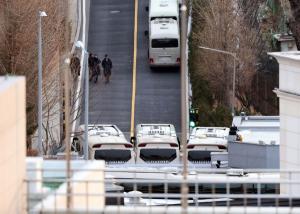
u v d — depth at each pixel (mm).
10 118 47094
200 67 188250
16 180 47906
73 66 160000
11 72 142625
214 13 193125
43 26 147375
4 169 46406
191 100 178125
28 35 143625
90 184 52562
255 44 195625
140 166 104438
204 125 167875
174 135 142250
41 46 135750
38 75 134500
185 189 48125
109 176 83875
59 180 51062
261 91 193375
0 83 47656
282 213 49781
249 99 191750
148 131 143000
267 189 89375
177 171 74812
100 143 138625
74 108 157625
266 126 126125
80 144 147750
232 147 112688
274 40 197500
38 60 135750
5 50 143125
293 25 147250
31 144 140875
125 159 137750
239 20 194250
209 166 120812
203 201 63812
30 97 141250
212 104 183125
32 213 47500
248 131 122062
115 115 184375
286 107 84062
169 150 138125
